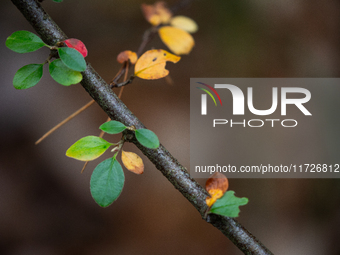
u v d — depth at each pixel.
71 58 0.38
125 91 0.99
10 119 0.90
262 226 0.91
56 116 0.93
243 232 0.40
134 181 0.92
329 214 0.94
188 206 0.91
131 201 0.90
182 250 0.85
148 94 1.00
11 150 0.88
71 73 0.39
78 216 0.86
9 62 0.95
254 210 0.94
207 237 0.88
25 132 0.90
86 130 0.92
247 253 0.40
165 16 0.45
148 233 0.86
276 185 0.96
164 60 0.42
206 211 0.39
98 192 0.38
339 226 0.92
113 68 1.00
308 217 0.94
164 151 0.40
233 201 0.39
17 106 0.92
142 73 0.41
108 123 0.39
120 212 0.88
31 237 0.81
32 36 0.39
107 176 0.38
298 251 0.88
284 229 0.91
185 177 0.40
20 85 0.39
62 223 0.85
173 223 0.89
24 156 0.88
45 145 0.90
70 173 0.89
